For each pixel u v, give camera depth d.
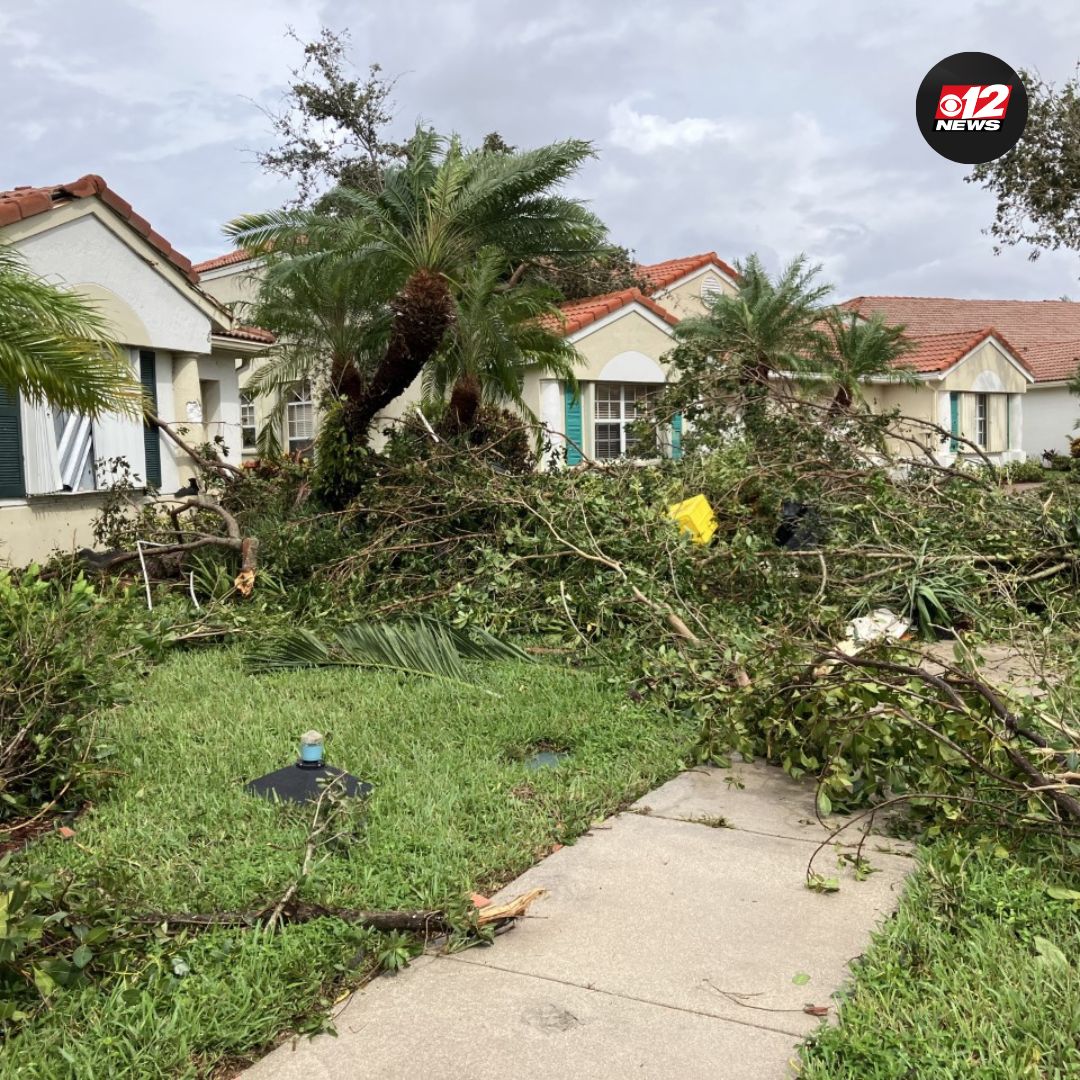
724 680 5.88
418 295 10.34
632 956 3.33
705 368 11.65
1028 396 33.06
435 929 3.48
